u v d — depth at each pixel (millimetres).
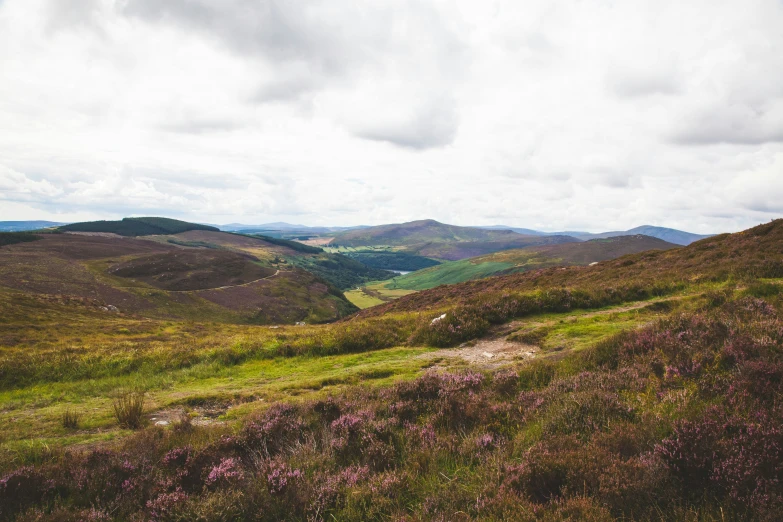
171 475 5746
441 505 4285
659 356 7645
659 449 4293
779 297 10789
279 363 14789
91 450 7406
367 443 6082
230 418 9156
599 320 13875
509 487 4281
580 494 4016
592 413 5711
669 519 3510
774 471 3738
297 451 6082
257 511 4566
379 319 21016
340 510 4504
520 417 6316
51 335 38875
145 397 11492
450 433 6047
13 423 9422
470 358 12188
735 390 5562
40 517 4574
